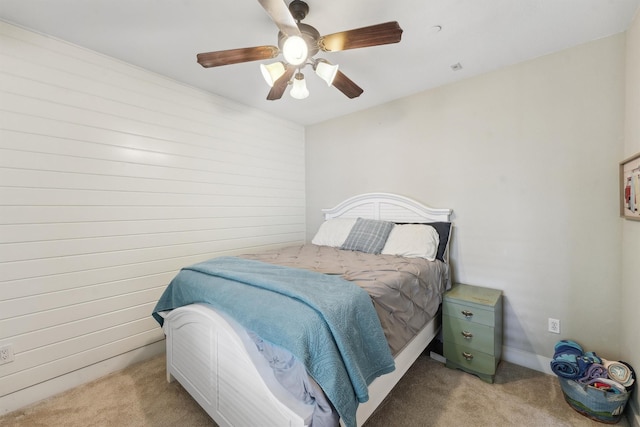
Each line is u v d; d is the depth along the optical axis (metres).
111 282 2.12
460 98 2.49
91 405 1.72
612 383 1.54
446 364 2.12
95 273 2.05
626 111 1.75
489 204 2.34
